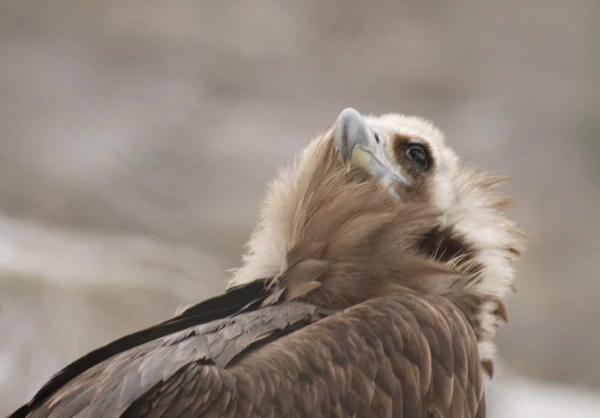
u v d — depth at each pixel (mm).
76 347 10688
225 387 3795
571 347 15320
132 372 3887
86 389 3912
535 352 15211
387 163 5020
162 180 16406
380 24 19625
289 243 4750
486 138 18219
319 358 3969
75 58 18688
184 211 15805
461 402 4270
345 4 19594
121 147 16906
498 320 5109
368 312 4219
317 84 19062
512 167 17656
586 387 14805
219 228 15484
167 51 19094
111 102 18016
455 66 19312
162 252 13914
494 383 12797
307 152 5027
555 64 19453
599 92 19125
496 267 5082
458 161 5547
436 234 4926
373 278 4566
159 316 11672
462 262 4945
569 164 17812
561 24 19797
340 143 4836
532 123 18516
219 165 16906
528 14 19906
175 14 19438
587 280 15836
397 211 4766
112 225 15180
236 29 19516
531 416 12805
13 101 17578
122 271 12375
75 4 19219
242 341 4043
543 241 16266
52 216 15164
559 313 15484
